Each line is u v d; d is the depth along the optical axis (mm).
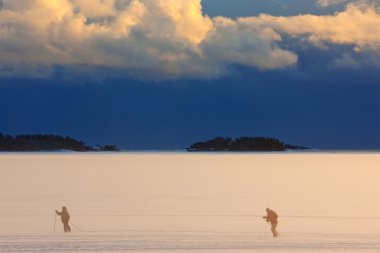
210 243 85188
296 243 85375
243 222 107000
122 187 193375
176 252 78938
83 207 131125
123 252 78812
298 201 145000
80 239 88000
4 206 132875
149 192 173000
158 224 103812
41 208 129000
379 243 85312
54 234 93000
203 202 142500
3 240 87125
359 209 127125
